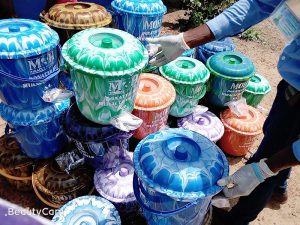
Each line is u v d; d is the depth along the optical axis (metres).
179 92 2.35
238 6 1.53
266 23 5.59
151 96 2.14
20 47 1.58
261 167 1.45
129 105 1.73
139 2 2.31
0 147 2.17
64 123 1.92
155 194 1.55
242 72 2.52
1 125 2.77
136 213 2.02
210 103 2.79
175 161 1.50
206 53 2.89
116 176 1.96
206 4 5.20
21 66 1.62
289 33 1.37
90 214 1.75
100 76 1.50
